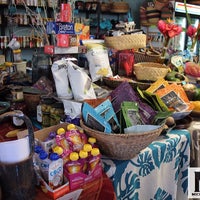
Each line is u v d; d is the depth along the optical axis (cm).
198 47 227
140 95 109
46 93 121
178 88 125
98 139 80
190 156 122
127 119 88
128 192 92
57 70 109
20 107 119
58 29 131
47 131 86
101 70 137
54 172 69
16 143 63
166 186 112
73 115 101
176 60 175
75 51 137
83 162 74
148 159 97
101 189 77
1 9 378
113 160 88
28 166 65
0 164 63
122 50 159
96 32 455
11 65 170
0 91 129
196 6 319
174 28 173
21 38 382
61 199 71
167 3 418
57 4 155
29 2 362
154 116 94
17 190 65
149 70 139
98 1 481
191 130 120
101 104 91
